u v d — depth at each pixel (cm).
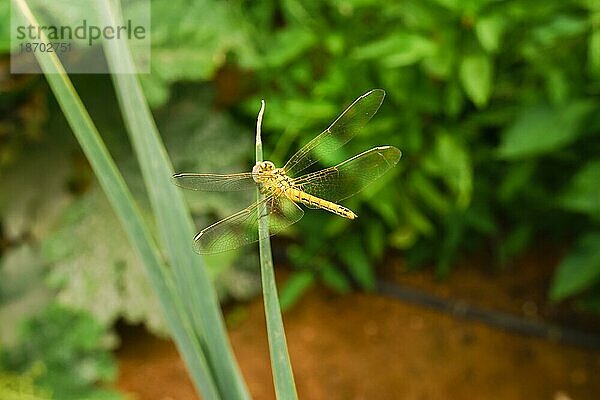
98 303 55
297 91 60
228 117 61
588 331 61
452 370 59
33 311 55
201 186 36
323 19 58
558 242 66
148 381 58
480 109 57
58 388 51
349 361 60
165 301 33
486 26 51
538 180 59
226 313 63
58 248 56
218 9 56
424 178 58
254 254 61
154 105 54
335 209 36
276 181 35
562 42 53
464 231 64
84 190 60
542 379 58
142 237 33
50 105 58
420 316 63
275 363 31
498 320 62
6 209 57
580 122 53
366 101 37
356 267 62
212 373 33
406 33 53
